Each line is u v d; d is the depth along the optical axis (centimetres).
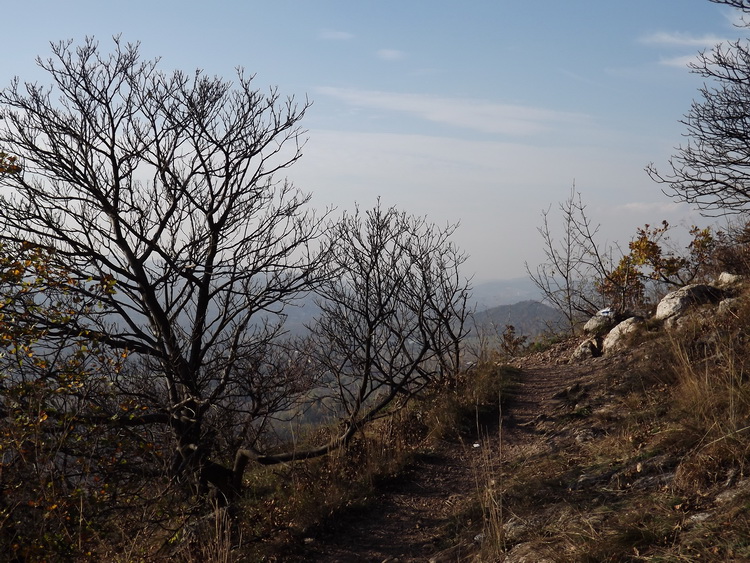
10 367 540
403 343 960
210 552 558
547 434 720
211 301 848
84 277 649
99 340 626
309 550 582
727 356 605
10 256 567
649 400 666
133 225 782
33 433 524
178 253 791
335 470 735
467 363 1134
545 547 425
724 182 1216
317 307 917
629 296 1329
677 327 930
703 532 367
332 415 963
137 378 705
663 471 481
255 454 757
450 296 1022
